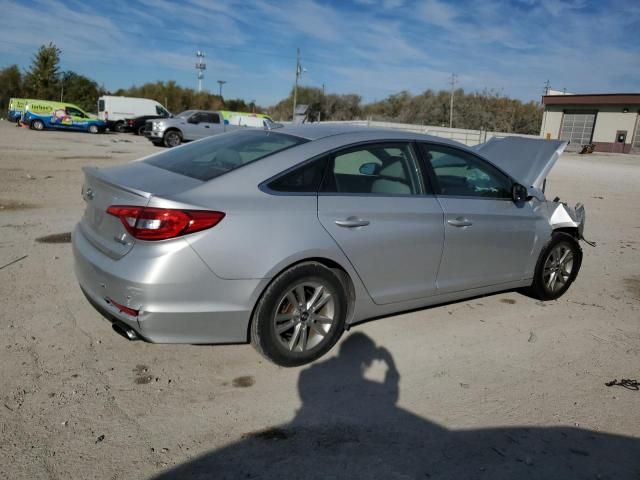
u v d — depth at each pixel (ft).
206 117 86.22
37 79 175.42
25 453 8.55
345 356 12.67
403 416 10.39
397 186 13.25
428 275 13.75
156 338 10.31
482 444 9.65
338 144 12.41
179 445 9.07
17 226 22.36
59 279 16.10
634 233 30.76
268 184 11.28
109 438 9.10
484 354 13.34
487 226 14.75
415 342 13.74
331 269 12.01
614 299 18.29
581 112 156.35
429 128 124.16
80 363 11.41
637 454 9.68
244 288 10.64
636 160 121.60
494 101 240.12
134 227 10.09
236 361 12.07
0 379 10.53
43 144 68.23
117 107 111.55
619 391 11.91
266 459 8.87
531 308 16.84
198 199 10.39
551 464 9.23
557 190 51.08
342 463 8.89
